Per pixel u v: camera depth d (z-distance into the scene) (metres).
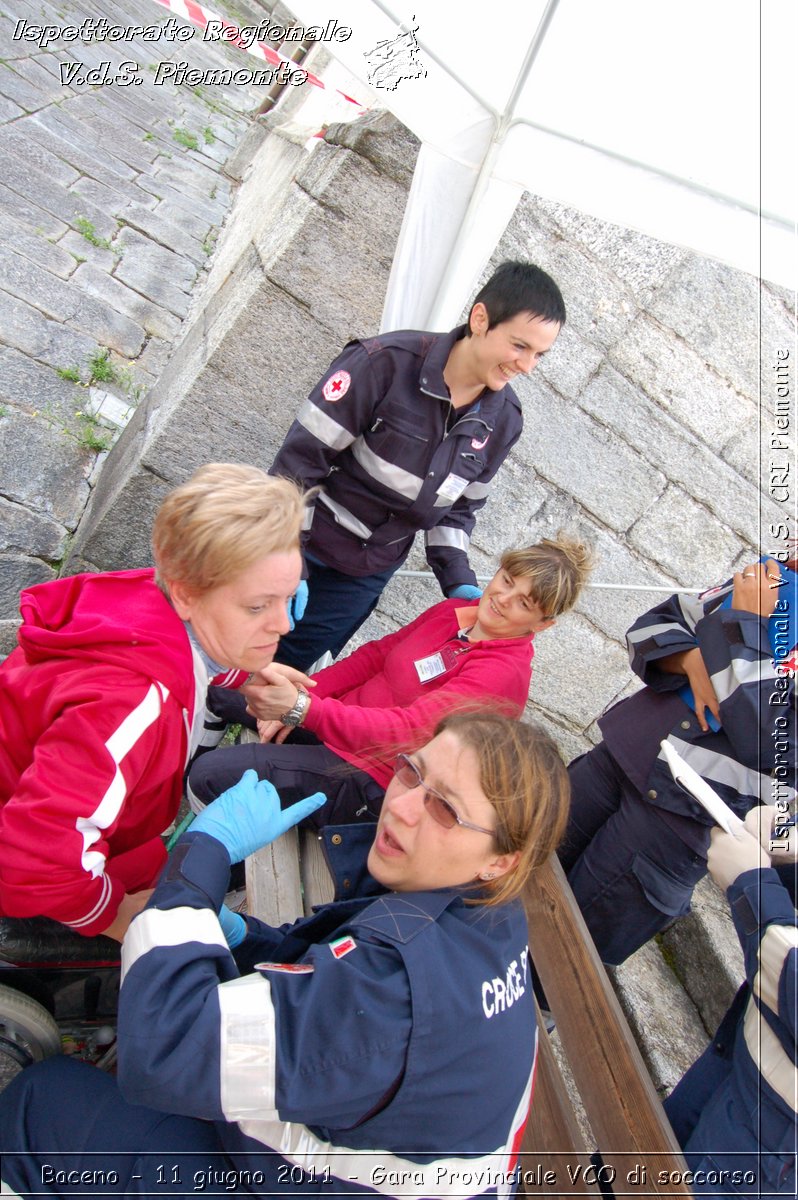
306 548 2.53
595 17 1.86
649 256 2.94
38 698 1.31
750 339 3.05
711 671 1.84
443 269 2.55
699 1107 1.59
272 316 2.82
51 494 3.72
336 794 2.03
